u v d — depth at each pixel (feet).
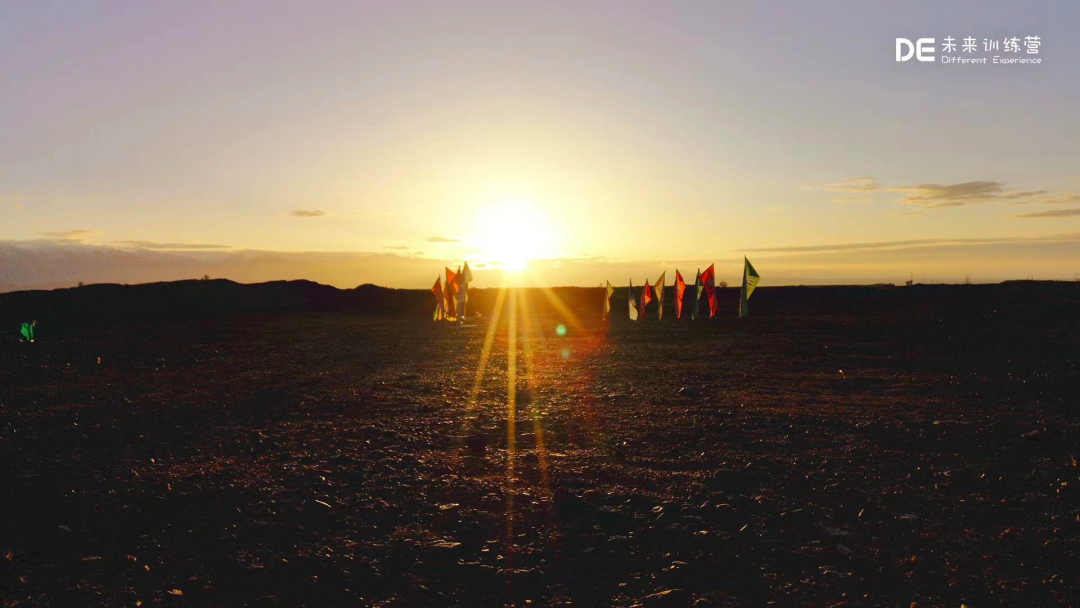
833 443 40.86
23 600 20.88
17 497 30.73
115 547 25.32
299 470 35.83
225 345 114.83
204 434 44.83
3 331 141.69
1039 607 20.27
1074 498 29.73
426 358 95.81
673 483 33.37
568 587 22.48
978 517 27.76
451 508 29.78
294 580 22.71
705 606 20.59
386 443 42.80
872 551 24.67
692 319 148.87
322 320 184.03
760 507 29.55
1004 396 54.60
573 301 256.32
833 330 119.55
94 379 73.00
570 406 56.24
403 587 22.34
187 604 20.97
